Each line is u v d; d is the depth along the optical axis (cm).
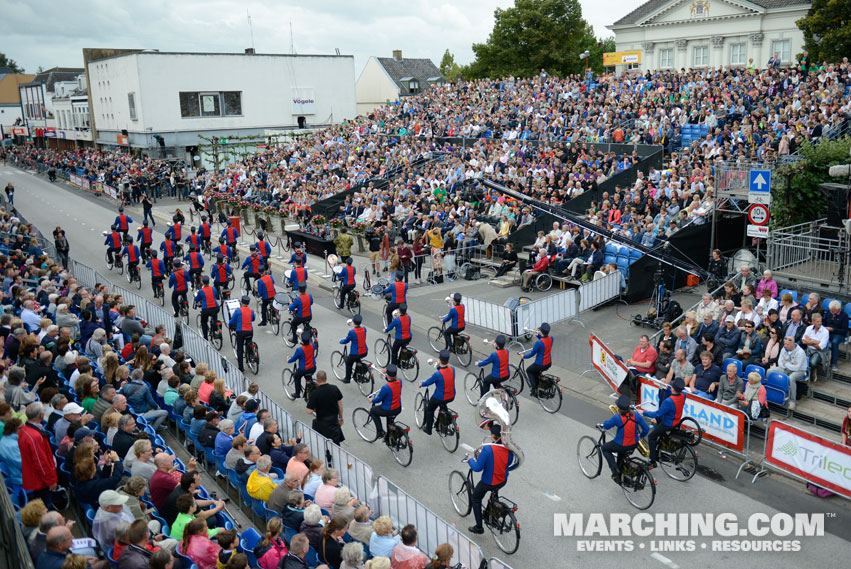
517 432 1393
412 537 814
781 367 1368
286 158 4738
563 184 2839
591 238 2292
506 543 1011
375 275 2709
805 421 1328
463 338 1727
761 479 1195
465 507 1119
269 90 6366
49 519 761
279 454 1091
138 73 5716
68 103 8419
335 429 1243
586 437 1222
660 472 1230
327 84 6669
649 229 2192
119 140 6481
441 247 2655
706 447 1307
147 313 2041
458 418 1470
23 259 2473
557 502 1140
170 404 1313
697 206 2270
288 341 1950
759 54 5094
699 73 3631
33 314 1733
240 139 5256
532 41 7006
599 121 3322
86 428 1045
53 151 8050
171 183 5172
